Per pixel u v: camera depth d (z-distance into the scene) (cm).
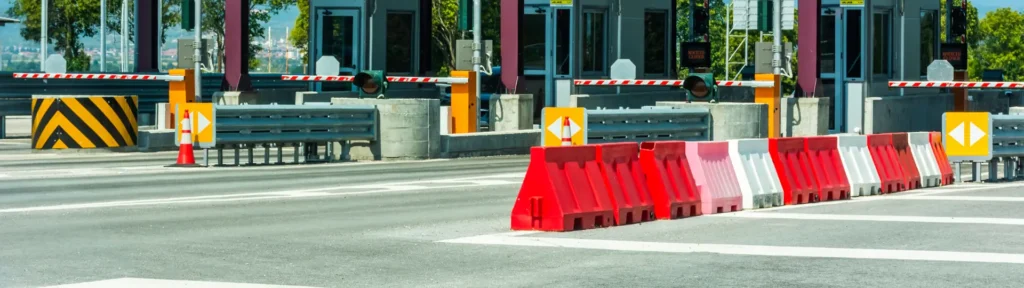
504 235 1355
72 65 8088
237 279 1041
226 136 2425
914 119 4134
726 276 1070
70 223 1446
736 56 9931
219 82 4528
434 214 1579
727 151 1708
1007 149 2342
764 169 1766
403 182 2091
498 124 3394
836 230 1417
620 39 4022
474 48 3262
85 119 2748
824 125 3606
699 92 3008
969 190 2053
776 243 1293
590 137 2517
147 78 3222
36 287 996
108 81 3875
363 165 2539
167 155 2722
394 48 3884
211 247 1244
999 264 1145
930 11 4294
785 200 1794
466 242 1293
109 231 1371
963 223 1494
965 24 4456
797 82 3628
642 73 4153
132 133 2836
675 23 4278
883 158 2083
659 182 1542
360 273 1080
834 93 3862
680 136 2823
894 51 4006
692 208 1594
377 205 1695
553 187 1395
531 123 3450
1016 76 12369
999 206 1723
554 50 3847
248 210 1611
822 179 1877
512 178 2189
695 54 3528
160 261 1145
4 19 4609
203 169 2356
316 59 3816
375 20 3809
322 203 1717
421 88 4003
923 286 1024
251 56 8956
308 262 1145
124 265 1120
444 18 8925
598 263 1147
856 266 1130
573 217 1405
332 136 2606
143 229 1391
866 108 3788
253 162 2588
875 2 3862
